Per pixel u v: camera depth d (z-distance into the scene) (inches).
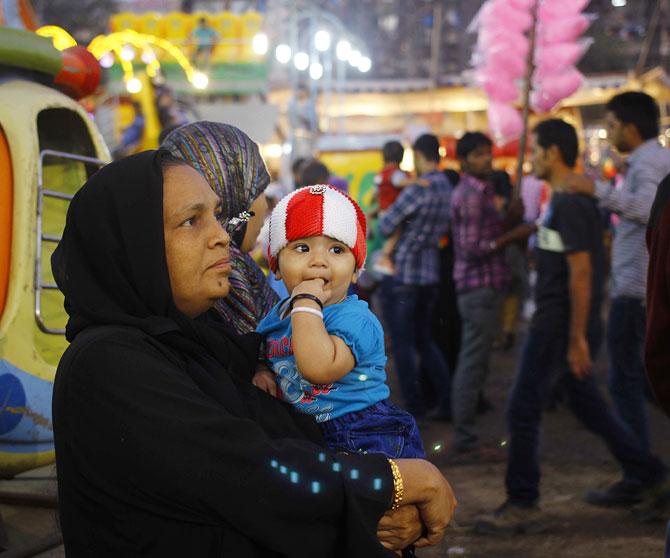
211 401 68.2
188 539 65.2
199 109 647.1
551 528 183.3
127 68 438.3
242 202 99.8
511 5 335.6
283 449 67.2
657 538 177.3
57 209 136.0
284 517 65.6
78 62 135.6
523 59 339.9
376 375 81.1
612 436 191.9
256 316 97.7
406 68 1467.8
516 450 187.0
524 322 463.8
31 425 112.0
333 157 590.6
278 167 771.4
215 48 719.1
